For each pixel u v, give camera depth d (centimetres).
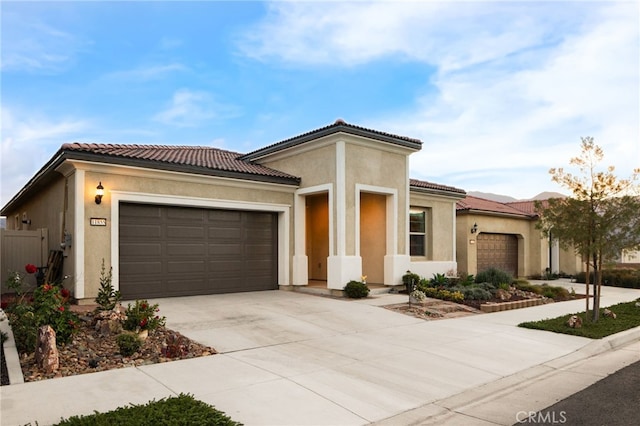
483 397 521
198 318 900
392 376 584
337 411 457
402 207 1447
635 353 772
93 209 1017
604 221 945
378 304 1133
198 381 532
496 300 1244
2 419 404
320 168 1332
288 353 679
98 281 1012
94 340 675
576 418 452
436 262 1680
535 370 642
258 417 432
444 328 899
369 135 1304
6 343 628
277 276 1392
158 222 1145
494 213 2023
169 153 1387
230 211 1294
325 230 1633
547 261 2275
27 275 1276
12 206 1973
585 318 1014
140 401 458
